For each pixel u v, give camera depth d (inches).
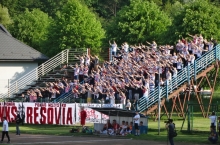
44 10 6166.3
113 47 3122.5
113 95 2787.9
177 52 3070.9
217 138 2084.2
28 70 3543.3
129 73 2908.5
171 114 2866.6
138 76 2819.9
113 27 3821.4
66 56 3417.8
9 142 2097.7
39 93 3061.0
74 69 3112.7
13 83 3277.6
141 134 2331.4
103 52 3676.2
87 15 4020.7
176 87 2792.8
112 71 2962.6
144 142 2106.3
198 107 3272.6
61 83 3061.0
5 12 5310.0
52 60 3376.0
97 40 4005.9
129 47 3395.7
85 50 3444.9
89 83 3053.6
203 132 2341.3
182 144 2043.6
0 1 6003.9
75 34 3956.7
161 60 2874.0
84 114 2623.0
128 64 2942.9
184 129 2447.1
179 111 3137.3
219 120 2148.1
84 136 2338.8
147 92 2721.5
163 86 2778.1
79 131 2479.1
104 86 2874.0
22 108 2790.4
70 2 4020.7
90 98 2837.1
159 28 3750.0
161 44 3543.3
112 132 2348.7
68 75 3230.8
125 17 3789.4
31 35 4758.9
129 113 2322.8
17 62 3511.3
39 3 6186.0
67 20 3991.1
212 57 2888.8
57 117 2716.5
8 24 5201.8
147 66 2864.2
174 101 2829.7
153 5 3821.4
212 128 2092.8
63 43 3951.8
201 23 3422.7
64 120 2699.3
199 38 2923.2
